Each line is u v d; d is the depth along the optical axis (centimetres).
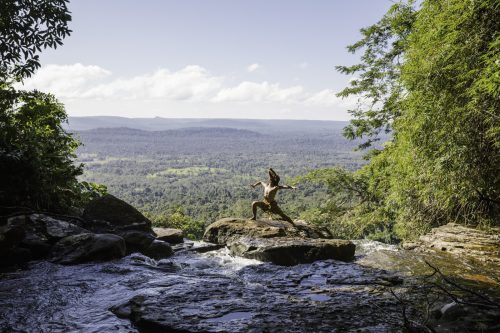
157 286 579
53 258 720
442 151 901
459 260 778
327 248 815
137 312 457
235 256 861
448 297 506
